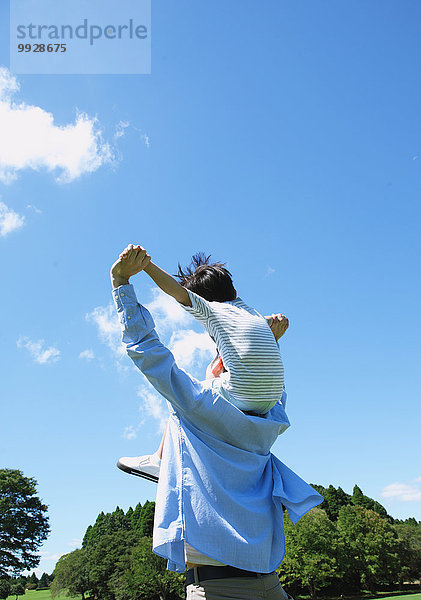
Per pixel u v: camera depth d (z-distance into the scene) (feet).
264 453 5.65
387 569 172.24
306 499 5.50
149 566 153.48
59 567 187.83
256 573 4.82
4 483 119.34
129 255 5.13
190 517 4.63
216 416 5.08
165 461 5.05
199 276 6.34
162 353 4.96
